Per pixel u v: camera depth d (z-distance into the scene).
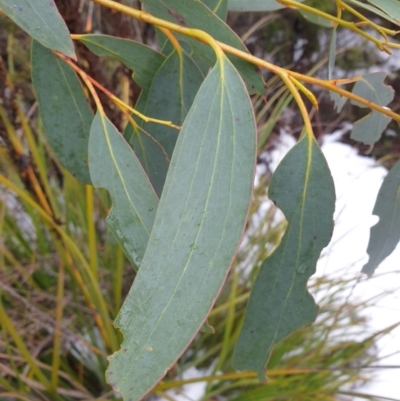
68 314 0.41
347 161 0.65
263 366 0.18
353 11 0.15
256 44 0.64
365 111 0.65
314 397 0.40
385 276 0.51
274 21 0.62
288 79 0.14
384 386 0.45
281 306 0.18
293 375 0.42
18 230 0.44
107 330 0.36
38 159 0.34
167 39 0.20
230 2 0.23
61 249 0.34
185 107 0.20
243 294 0.46
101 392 0.43
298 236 0.17
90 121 0.21
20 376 0.34
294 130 0.66
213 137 0.13
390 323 0.48
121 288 0.39
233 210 0.13
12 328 0.31
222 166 0.13
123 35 0.32
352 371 0.41
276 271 0.17
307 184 0.17
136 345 0.12
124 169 0.17
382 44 0.15
